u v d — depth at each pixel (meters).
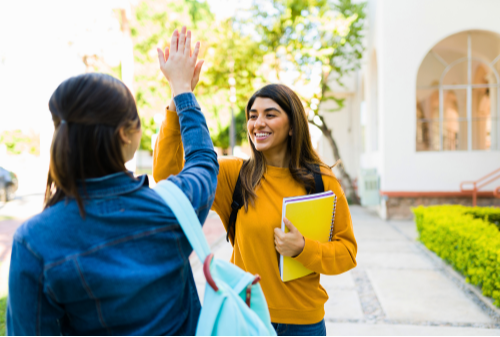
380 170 8.50
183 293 0.92
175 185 0.90
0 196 12.48
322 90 10.41
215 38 9.68
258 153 1.53
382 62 7.99
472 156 7.75
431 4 7.80
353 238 1.52
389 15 7.93
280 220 1.42
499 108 7.98
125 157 0.92
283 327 1.41
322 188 1.51
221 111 19.75
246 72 9.81
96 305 0.79
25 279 0.75
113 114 0.83
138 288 0.79
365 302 3.54
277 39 9.58
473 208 5.71
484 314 3.21
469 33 7.95
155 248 0.83
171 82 1.10
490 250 3.26
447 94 8.16
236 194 1.48
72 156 0.80
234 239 1.53
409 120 7.94
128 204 0.83
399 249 5.55
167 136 1.23
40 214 0.81
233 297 0.88
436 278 4.20
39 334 0.77
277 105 1.47
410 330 2.89
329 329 2.93
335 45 9.50
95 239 0.78
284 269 1.37
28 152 25.70
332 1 10.13
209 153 1.04
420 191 7.91
